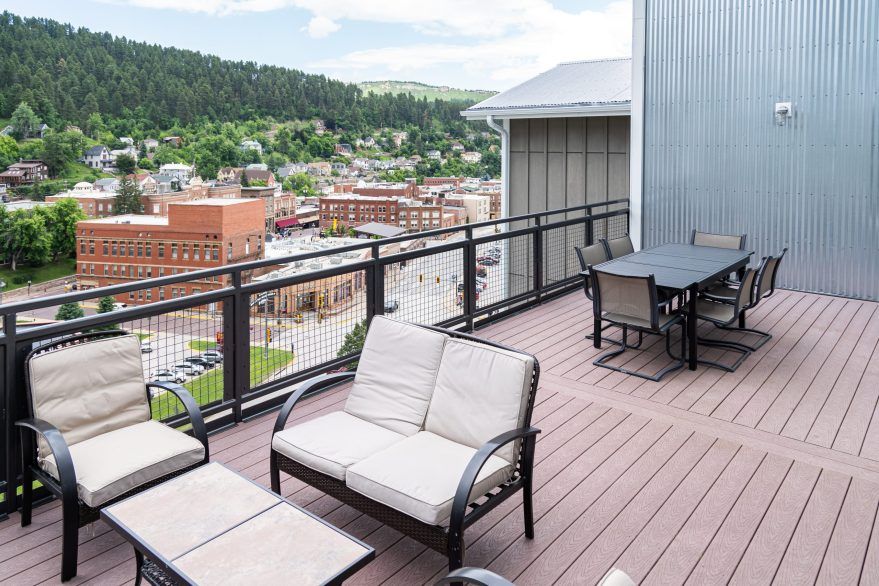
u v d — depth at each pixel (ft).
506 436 8.51
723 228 26.73
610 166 32.99
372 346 11.05
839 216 24.09
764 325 20.70
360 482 8.52
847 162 23.67
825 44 23.57
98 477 8.56
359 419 10.57
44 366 9.64
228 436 12.85
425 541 8.06
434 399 9.98
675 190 27.73
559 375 16.42
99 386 10.13
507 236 21.65
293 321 14.60
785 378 15.99
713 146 26.53
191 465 9.52
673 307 22.58
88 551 9.04
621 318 16.83
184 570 6.39
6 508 9.95
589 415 13.87
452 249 19.26
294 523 7.25
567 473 11.29
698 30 26.27
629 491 10.68
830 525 9.65
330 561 6.57
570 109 31.30
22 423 9.21
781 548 9.08
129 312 11.16
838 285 24.45
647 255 20.22
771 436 12.75
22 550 9.07
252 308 13.67
